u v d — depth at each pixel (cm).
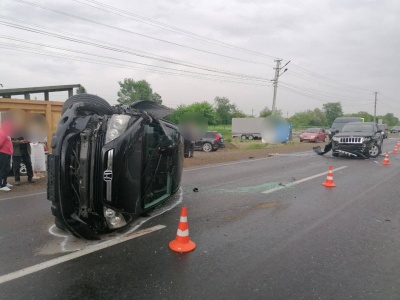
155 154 545
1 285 338
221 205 661
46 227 518
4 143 776
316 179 981
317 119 8900
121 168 445
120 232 495
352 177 1021
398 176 1043
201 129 1110
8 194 752
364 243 460
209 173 1099
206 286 339
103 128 455
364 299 316
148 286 338
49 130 1123
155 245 445
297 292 328
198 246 445
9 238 470
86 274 362
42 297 316
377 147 1625
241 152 2030
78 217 431
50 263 389
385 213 611
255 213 606
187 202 684
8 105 1040
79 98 493
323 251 431
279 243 458
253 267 382
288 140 3472
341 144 1593
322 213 609
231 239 472
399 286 342
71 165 428
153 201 571
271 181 944
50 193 422
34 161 923
